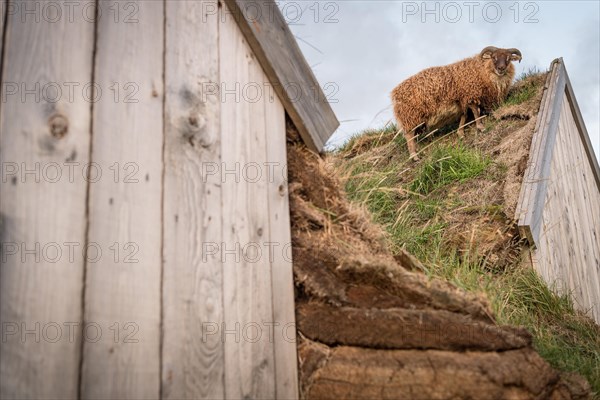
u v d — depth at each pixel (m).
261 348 2.11
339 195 2.72
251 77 2.33
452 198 5.91
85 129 1.64
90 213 1.61
